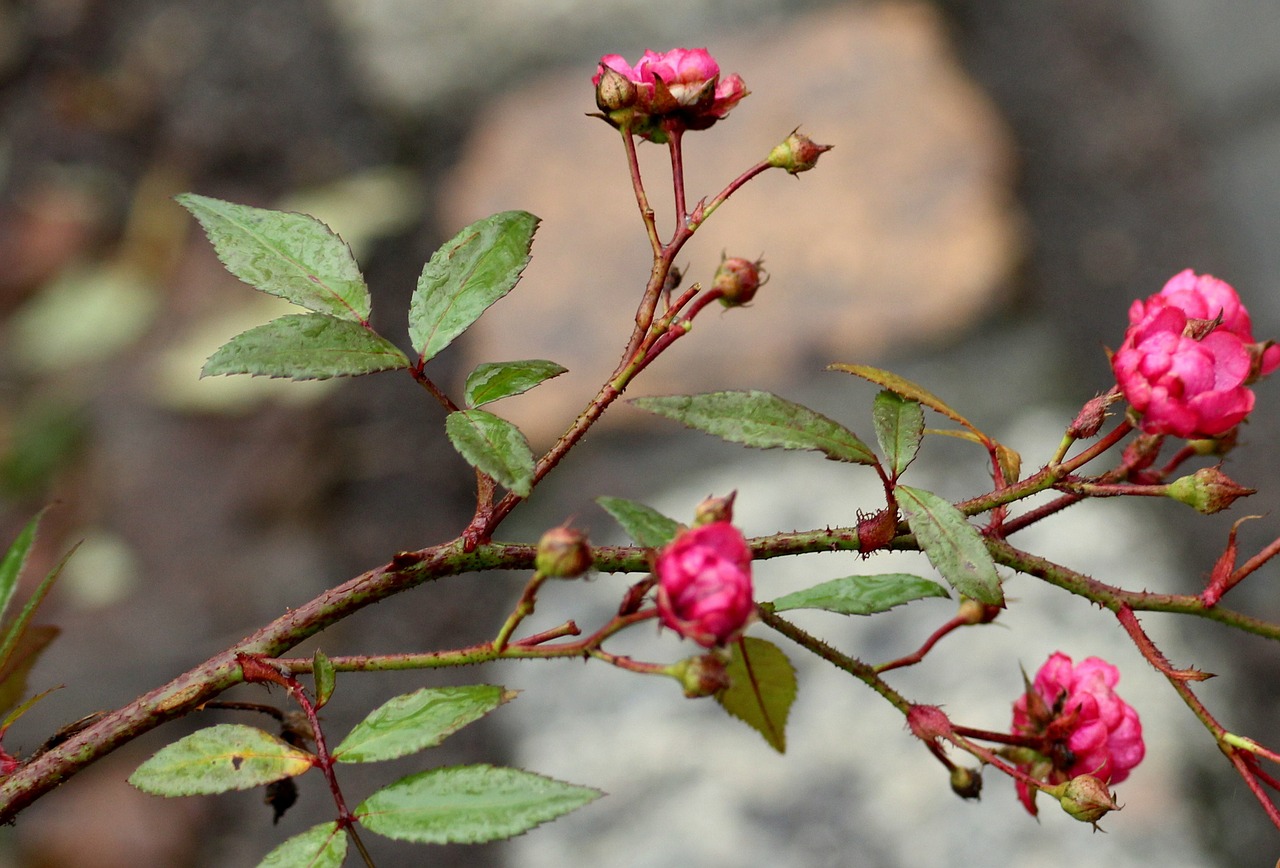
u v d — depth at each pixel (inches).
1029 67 66.6
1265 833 42.3
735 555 30.7
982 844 41.9
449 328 32.1
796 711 45.6
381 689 50.1
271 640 31.9
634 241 62.8
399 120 71.7
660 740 45.7
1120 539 49.6
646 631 49.2
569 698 47.8
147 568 56.0
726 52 70.2
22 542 34.2
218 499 58.0
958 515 31.9
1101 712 33.5
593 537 52.4
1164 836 41.8
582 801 30.8
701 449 55.2
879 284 58.9
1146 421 32.4
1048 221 60.8
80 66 77.9
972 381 55.3
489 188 66.6
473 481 57.4
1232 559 32.6
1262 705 45.5
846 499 51.3
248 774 31.2
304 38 75.8
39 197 71.9
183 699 31.7
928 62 67.0
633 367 32.0
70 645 53.4
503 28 72.3
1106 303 57.4
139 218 70.7
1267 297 56.6
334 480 58.2
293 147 72.0
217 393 61.7
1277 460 52.4
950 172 62.0
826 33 69.6
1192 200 60.3
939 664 46.1
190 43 77.5
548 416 57.2
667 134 33.2
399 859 45.5
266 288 32.2
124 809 48.4
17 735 50.1
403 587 32.1
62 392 63.2
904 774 43.6
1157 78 64.8
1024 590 48.2
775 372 57.0
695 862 42.4
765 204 62.7
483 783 30.9
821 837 42.6
